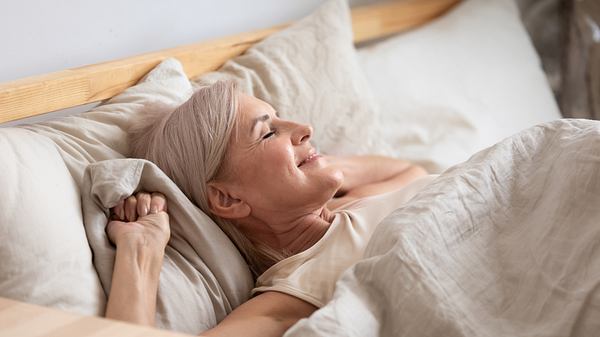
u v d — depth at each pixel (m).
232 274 1.40
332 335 1.07
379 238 1.26
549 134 1.42
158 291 1.27
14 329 1.00
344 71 1.98
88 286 1.22
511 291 1.24
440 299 1.15
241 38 1.94
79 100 1.54
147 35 1.91
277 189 1.47
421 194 1.34
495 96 2.37
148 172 1.36
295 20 2.41
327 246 1.44
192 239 1.38
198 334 1.29
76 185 1.34
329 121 1.91
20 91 1.42
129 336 0.97
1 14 1.56
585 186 1.27
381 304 1.17
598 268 1.17
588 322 1.13
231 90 1.51
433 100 2.28
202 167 1.47
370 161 1.88
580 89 2.84
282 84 1.85
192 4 2.03
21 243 1.17
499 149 1.39
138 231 1.29
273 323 1.29
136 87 1.61
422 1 2.61
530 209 1.33
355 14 2.35
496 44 2.49
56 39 1.68
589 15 2.76
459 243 1.27
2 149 1.23
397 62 2.32
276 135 1.50
